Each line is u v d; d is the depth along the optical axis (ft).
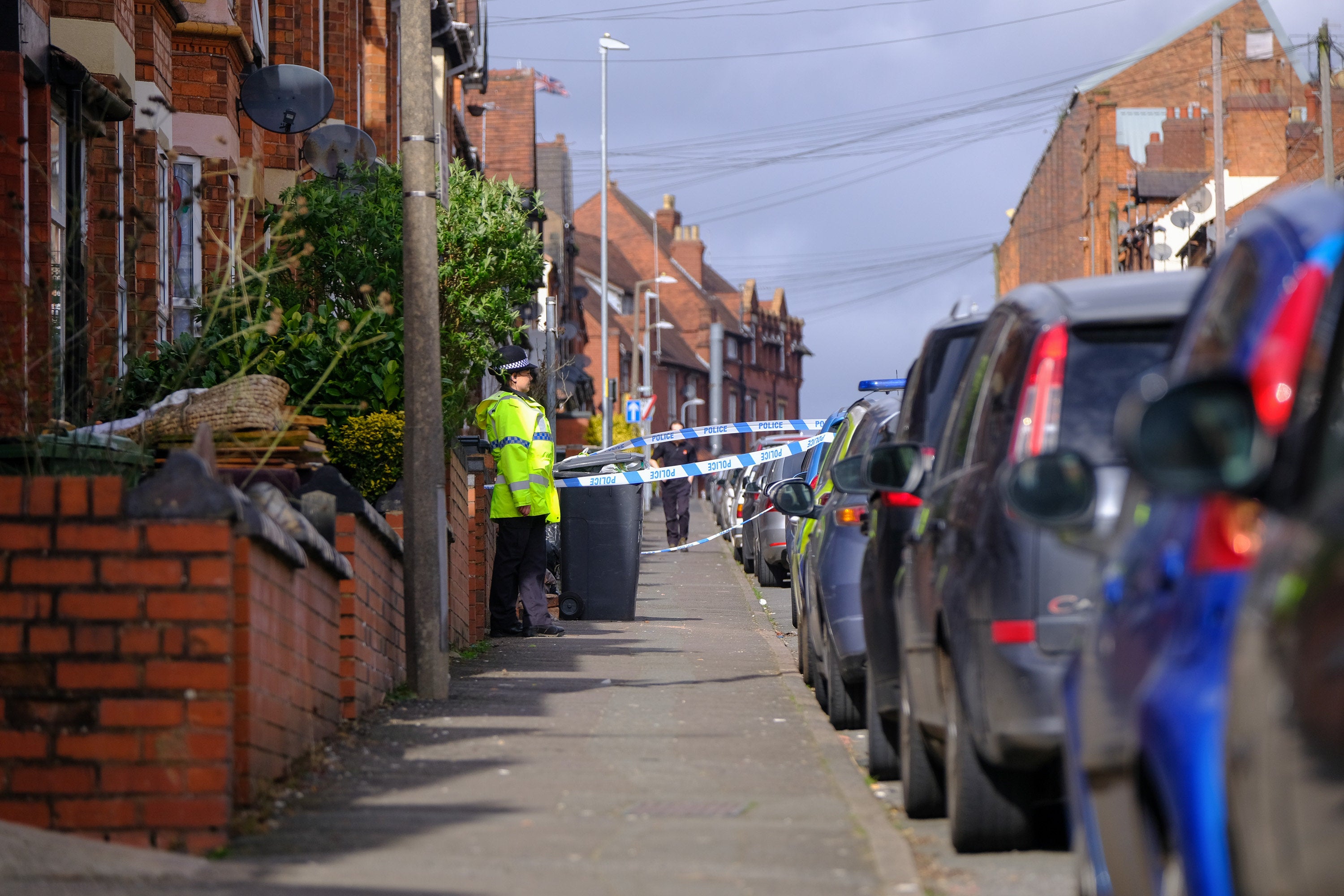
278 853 72.02
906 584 84.38
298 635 91.09
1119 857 46.32
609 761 97.35
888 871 69.67
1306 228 43.19
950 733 75.46
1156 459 37.27
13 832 68.33
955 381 96.99
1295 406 40.83
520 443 177.58
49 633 71.77
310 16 238.68
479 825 78.64
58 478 71.82
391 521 129.59
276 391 112.27
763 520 272.92
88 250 135.74
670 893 65.87
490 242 181.37
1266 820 34.37
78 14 149.18
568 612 206.59
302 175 220.23
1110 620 49.42
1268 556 36.78
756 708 120.88
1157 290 73.67
